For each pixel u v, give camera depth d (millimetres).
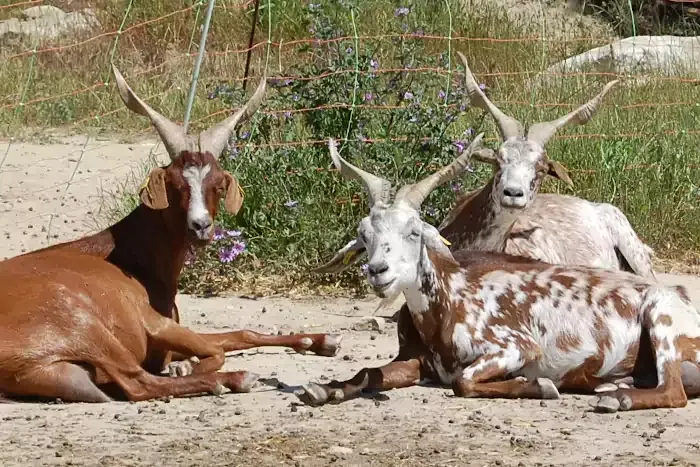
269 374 14539
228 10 34000
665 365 13258
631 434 12016
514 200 15758
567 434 11977
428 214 19109
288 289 19047
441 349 13695
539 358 13695
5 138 28531
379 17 29844
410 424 12250
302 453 11250
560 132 23078
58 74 31906
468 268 14016
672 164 22641
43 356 12977
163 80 31578
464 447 11492
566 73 26125
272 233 19516
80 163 26203
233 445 11484
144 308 13930
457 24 33000
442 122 19812
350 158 19844
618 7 37125
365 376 13391
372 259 13008
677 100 25578
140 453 11234
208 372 13641
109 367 13203
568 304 13812
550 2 37656
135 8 35062
